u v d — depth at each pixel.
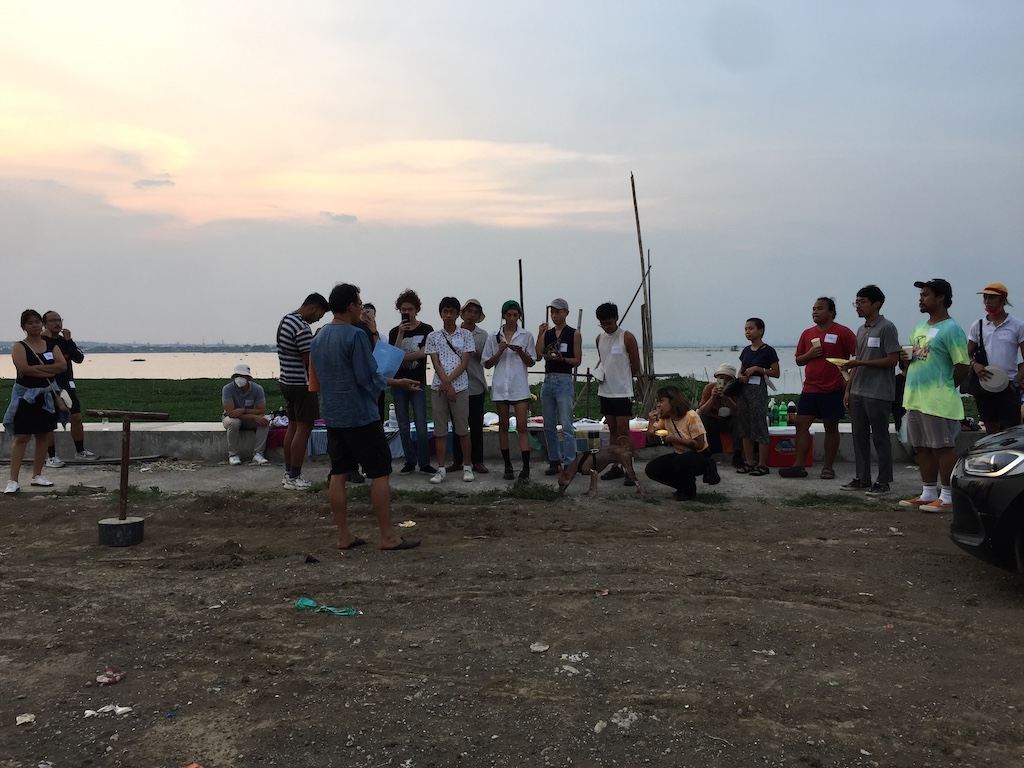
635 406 12.95
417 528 6.73
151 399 19.14
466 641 4.12
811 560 5.75
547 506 7.65
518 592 4.95
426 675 3.71
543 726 3.20
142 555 5.90
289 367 8.30
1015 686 3.59
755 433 9.41
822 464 10.19
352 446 5.94
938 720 3.25
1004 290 8.23
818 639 4.16
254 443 10.26
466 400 8.88
